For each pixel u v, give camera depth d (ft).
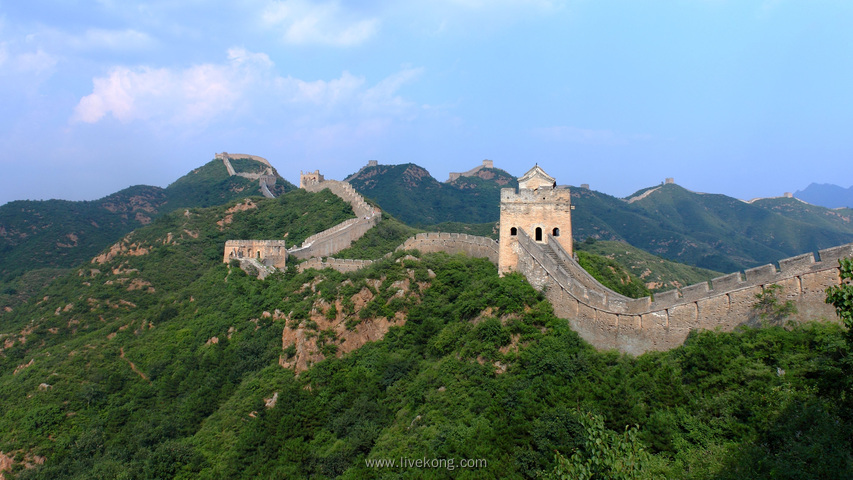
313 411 173.37
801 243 615.98
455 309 192.24
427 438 133.18
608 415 108.58
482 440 119.03
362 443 147.64
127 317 280.51
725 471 84.02
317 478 142.72
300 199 418.51
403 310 210.38
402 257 235.40
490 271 211.00
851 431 76.74
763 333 108.27
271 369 207.10
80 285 328.90
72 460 187.73
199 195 651.66
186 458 172.14
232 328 240.32
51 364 239.09
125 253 352.90
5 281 446.60
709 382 106.93
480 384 144.25
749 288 114.52
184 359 231.71
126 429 200.34
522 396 128.16
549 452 106.73
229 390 206.39
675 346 123.75
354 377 185.26
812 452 74.54
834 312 103.76
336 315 214.07
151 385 223.51
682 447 97.86
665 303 126.52
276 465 155.02
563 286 152.97
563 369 132.05
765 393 96.37
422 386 159.63
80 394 215.51
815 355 97.66
